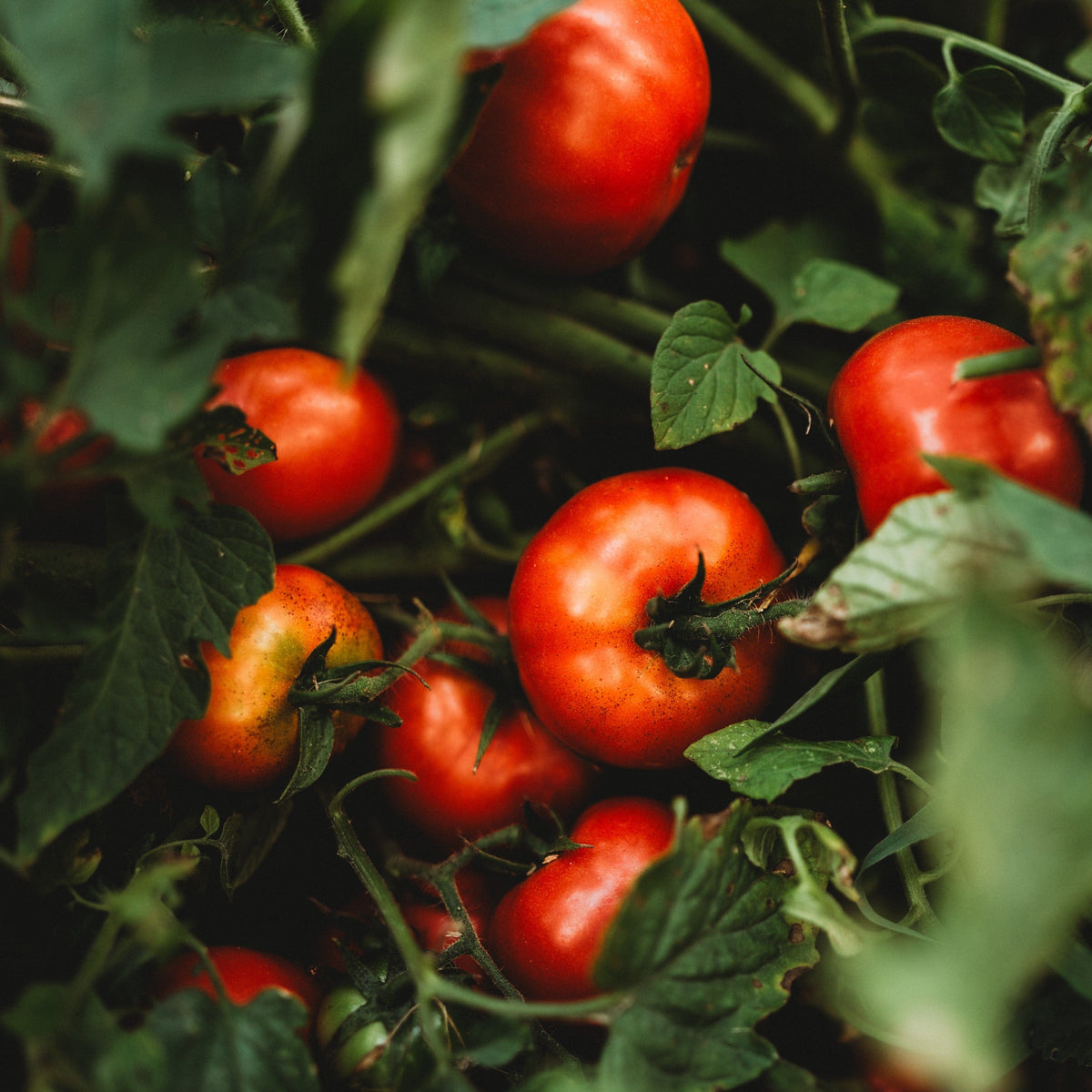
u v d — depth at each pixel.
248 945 0.54
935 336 0.49
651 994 0.45
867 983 0.41
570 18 0.50
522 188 0.52
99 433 0.43
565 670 0.52
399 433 0.57
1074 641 0.48
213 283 0.45
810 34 0.58
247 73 0.41
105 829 0.51
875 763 0.49
